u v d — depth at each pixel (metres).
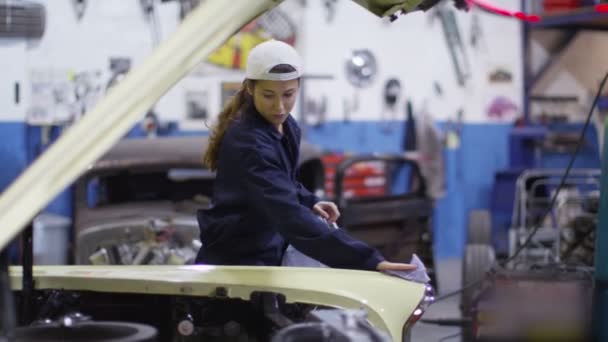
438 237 10.17
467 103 10.31
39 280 3.13
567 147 10.80
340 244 3.03
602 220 3.87
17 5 7.59
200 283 2.97
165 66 2.46
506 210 10.23
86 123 2.38
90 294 3.30
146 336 2.42
